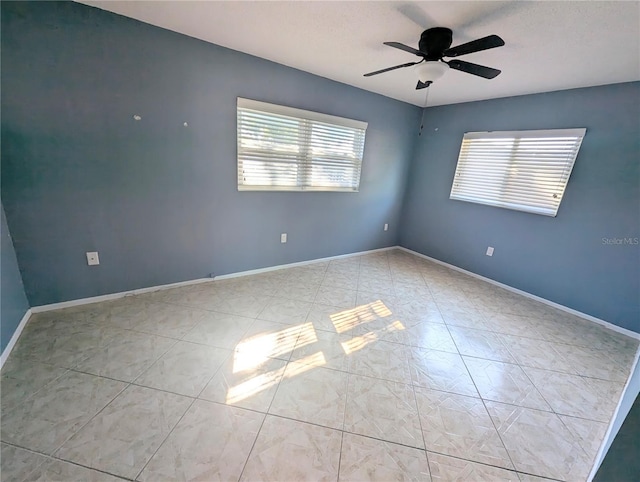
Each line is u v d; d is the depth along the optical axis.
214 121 2.57
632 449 0.68
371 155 3.88
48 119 1.94
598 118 2.58
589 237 2.74
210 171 2.68
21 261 2.06
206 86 2.45
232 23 2.02
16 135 1.87
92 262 2.34
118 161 2.24
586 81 2.50
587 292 2.79
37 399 1.47
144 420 1.40
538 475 1.29
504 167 3.31
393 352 2.08
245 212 3.02
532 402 1.71
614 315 2.64
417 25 1.83
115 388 1.57
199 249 2.84
